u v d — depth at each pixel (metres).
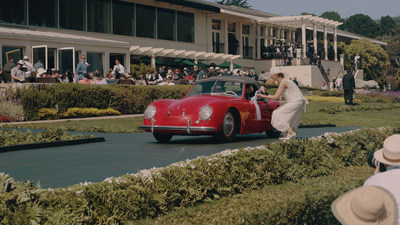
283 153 6.91
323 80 41.88
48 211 3.77
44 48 21.58
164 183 4.86
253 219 3.88
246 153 6.28
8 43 20.27
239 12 41.56
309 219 4.43
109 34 28.39
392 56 80.81
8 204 3.72
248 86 11.00
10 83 16.11
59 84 16.30
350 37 62.69
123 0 29.33
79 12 26.59
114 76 21.81
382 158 3.34
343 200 2.84
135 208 4.34
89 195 4.16
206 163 5.63
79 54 23.72
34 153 8.62
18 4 23.55
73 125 13.84
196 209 4.64
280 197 4.77
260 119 10.86
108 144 10.09
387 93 38.16
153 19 31.66
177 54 31.20
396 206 2.69
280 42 42.94
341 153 8.16
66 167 7.05
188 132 9.66
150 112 10.08
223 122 9.86
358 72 51.34
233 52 40.38
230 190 5.51
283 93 9.09
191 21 35.06
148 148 9.32
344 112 22.00
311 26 48.12
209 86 10.98
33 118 15.36
